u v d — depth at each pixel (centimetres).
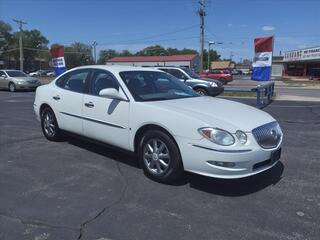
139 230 348
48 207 397
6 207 397
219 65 9944
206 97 565
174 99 522
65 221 365
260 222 366
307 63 6222
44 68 10962
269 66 1430
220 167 408
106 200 416
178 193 438
